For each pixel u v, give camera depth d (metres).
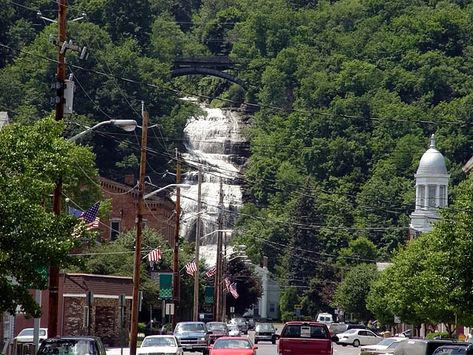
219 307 185.12
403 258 138.62
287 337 81.62
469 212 82.75
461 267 81.62
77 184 133.75
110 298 130.50
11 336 89.75
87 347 59.78
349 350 151.12
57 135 59.25
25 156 56.69
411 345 78.75
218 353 84.31
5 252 54.41
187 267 142.00
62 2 70.38
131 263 158.38
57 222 57.81
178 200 133.62
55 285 68.88
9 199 55.09
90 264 152.50
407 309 134.12
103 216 125.44
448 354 70.00
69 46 70.25
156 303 159.12
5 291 56.69
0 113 131.50
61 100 69.81
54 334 68.62
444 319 120.62
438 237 85.19
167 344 93.62
